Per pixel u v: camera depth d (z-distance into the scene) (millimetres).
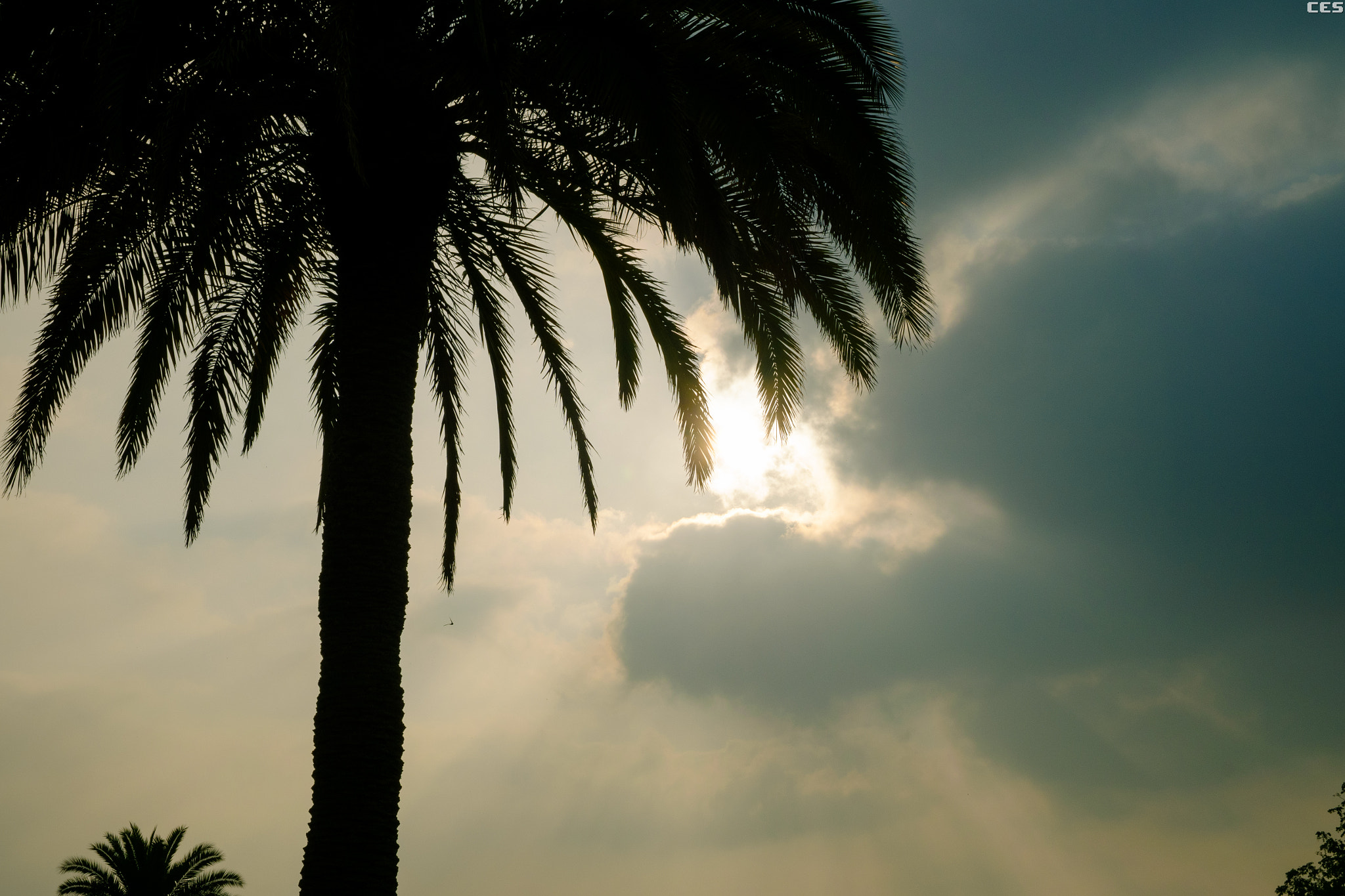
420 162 10586
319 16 9508
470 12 8633
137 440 12797
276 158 11203
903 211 10164
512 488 15203
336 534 10172
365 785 9445
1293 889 36625
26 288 10398
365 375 10430
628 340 14055
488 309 14102
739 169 9516
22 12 8820
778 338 13172
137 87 8281
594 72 8992
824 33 9859
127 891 39031
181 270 11805
